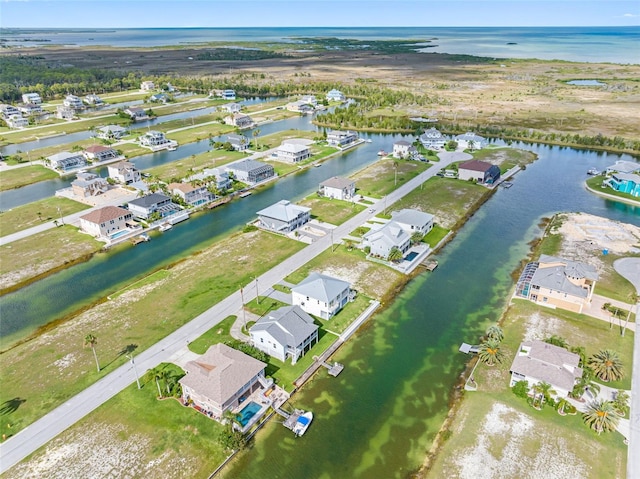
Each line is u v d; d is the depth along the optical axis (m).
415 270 90.69
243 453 52.34
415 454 52.38
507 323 73.94
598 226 106.75
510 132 186.38
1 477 48.81
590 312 75.50
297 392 61.03
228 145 170.62
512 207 120.75
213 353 61.72
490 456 51.44
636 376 61.66
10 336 71.88
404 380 63.31
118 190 129.25
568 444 52.38
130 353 66.62
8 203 123.94
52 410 57.06
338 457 52.03
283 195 129.25
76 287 84.88
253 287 82.88
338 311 76.94
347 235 102.69
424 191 128.50
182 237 104.75
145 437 53.47
